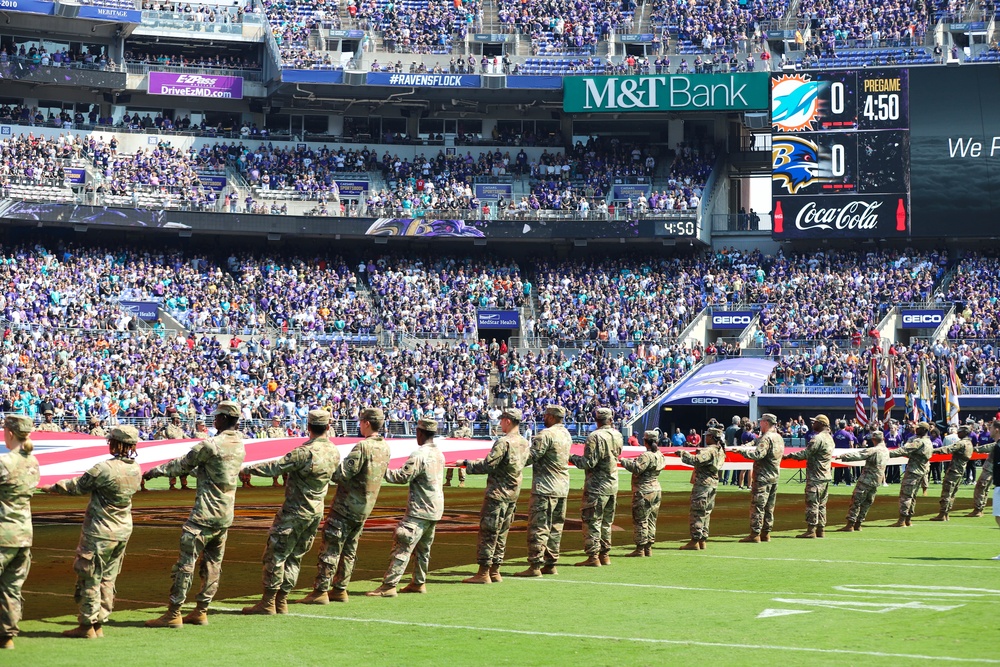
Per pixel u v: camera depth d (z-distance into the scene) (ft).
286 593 45.27
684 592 51.11
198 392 176.86
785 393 184.85
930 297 200.95
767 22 230.48
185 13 230.89
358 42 233.55
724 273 216.54
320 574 47.39
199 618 42.63
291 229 216.74
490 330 221.87
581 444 172.55
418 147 237.86
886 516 91.50
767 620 44.06
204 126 235.61
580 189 229.86
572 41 234.58
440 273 221.05
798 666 35.81
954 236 208.85
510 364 197.67
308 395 182.91
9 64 212.43
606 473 59.82
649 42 233.14
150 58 233.76
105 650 37.63
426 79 223.51
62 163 211.61
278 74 222.69
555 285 218.59
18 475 37.45
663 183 232.32
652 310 208.54
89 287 197.88
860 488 79.10
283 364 189.67
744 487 124.77
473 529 77.25
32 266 197.98
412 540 49.47
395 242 232.53
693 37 231.71
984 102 207.92
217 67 230.68
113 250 214.90
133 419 168.96
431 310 209.87
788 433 167.63
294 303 207.92
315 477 44.57
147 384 174.70
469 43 234.99
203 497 42.01
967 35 221.87
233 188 221.66
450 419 183.21
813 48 223.51
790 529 80.07
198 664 35.60
